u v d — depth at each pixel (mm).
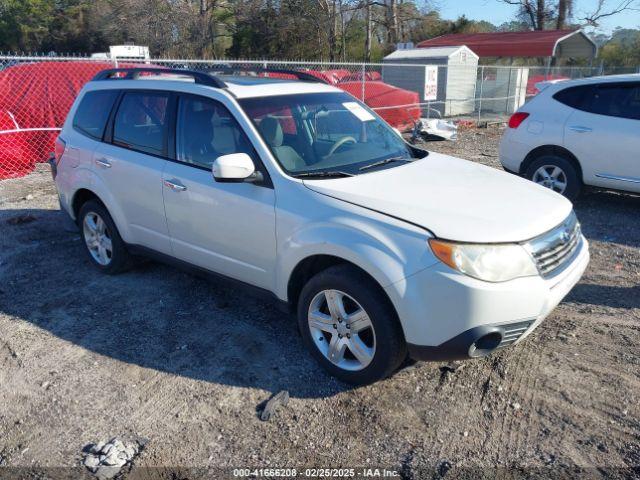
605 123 6812
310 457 3010
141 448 3102
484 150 12289
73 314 4578
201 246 4262
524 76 20250
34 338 4219
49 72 10445
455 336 3068
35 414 3395
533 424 3197
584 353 3861
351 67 26016
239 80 4543
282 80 4656
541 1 36750
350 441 3113
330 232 3377
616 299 4695
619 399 3377
